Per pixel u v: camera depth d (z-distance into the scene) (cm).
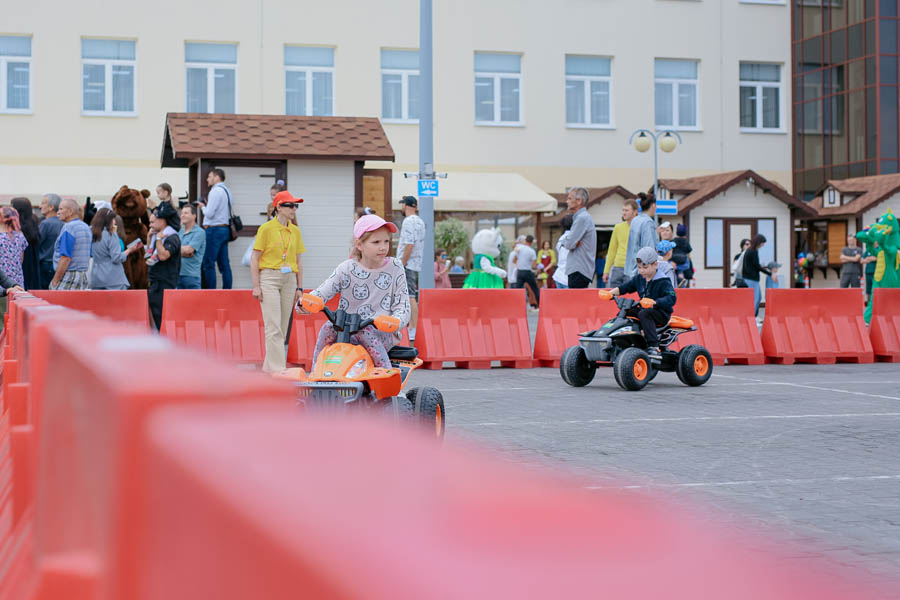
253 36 3338
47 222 1552
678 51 3709
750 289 1616
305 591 43
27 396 325
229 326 1423
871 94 3875
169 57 3281
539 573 40
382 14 3431
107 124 3241
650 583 39
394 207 3180
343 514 45
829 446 771
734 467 680
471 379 1310
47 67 3197
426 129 1775
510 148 3572
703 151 3744
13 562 217
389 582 40
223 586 53
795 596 39
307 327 1463
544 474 52
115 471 76
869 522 524
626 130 3662
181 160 2005
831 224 3775
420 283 1748
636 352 1148
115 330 148
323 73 3416
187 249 1477
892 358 1648
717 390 1170
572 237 1556
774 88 3844
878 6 3847
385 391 654
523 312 1531
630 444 771
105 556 89
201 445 57
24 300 587
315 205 1745
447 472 51
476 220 3247
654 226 1477
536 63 3588
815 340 1619
